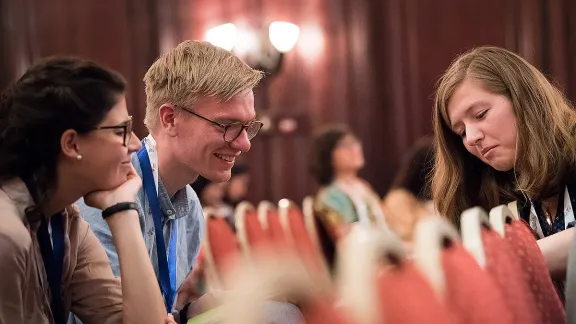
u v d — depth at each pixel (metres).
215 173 2.03
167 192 2.08
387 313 0.88
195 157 2.01
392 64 7.08
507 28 6.91
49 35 7.04
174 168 2.05
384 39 7.10
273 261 1.00
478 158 2.08
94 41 7.03
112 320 1.69
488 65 1.94
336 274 0.98
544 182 1.87
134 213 1.68
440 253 0.99
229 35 6.89
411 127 7.03
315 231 2.75
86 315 1.72
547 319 1.21
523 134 1.89
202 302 1.92
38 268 1.57
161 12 7.04
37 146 1.53
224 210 4.50
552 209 1.94
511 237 1.23
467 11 6.97
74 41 7.03
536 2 6.84
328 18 7.14
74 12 7.04
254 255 1.03
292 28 6.94
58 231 1.63
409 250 1.03
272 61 6.95
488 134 1.92
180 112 1.99
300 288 0.98
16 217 1.50
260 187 7.07
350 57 7.13
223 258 1.45
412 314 0.88
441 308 0.91
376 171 7.06
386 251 0.91
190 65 1.99
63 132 1.53
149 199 2.03
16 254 1.46
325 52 7.14
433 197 2.15
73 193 1.60
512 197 2.04
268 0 7.08
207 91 1.96
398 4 7.07
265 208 1.89
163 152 2.05
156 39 7.04
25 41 7.01
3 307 1.47
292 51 7.14
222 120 1.97
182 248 2.21
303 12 7.14
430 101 7.01
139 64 7.02
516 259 1.17
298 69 7.13
